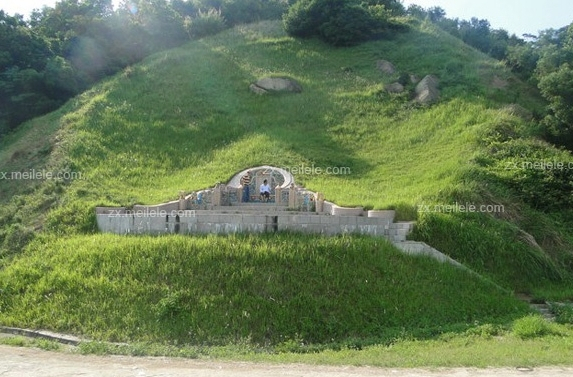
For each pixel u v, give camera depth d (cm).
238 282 1653
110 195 2498
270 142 3083
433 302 1698
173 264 1744
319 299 1617
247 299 1598
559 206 2483
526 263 2117
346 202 2311
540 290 2039
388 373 1121
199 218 2023
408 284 1741
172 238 1892
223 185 2541
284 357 1313
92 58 4494
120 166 2830
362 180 2672
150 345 1441
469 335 1502
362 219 2027
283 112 3578
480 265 2081
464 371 1125
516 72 4131
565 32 4650
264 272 1692
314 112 3556
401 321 1605
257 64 4409
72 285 1741
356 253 1806
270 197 2559
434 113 3416
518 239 2191
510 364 1169
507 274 2081
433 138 3098
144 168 2847
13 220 2403
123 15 5012
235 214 2058
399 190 2492
